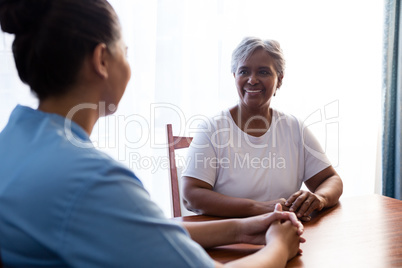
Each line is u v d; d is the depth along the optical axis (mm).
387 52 2512
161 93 2268
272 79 1542
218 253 1001
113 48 674
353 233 1134
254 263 788
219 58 2340
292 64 2496
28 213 555
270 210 1290
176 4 2215
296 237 968
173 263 594
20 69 669
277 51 1557
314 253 998
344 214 1306
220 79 2357
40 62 633
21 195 563
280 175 1589
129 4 2148
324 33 2521
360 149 2709
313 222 1233
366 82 2643
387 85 2547
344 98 2619
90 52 645
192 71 2311
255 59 1525
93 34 638
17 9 622
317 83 2559
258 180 1567
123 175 610
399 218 1258
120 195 577
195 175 1511
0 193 575
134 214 579
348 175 2721
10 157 614
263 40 1572
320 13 2496
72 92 664
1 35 1918
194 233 1030
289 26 2451
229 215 1332
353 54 2592
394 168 2645
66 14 619
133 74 2205
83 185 560
